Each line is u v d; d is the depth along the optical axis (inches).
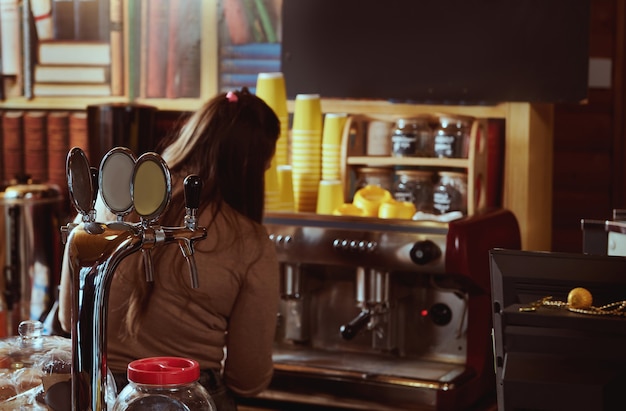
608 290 57.1
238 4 147.0
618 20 182.2
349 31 141.1
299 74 144.3
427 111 138.6
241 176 89.6
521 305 57.3
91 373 55.6
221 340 89.9
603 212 185.6
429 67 137.6
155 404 54.9
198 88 150.7
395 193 135.8
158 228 57.9
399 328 121.3
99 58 156.0
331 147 134.2
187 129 91.0
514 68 133.4
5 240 148.6
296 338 124.9
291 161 146.2
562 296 57.9
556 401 53.6
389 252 113.2
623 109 183.3
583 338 54.2
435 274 118.5
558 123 186.1
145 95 153.7
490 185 137.1
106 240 55.6
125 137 141.6
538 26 131.9
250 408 120.3
